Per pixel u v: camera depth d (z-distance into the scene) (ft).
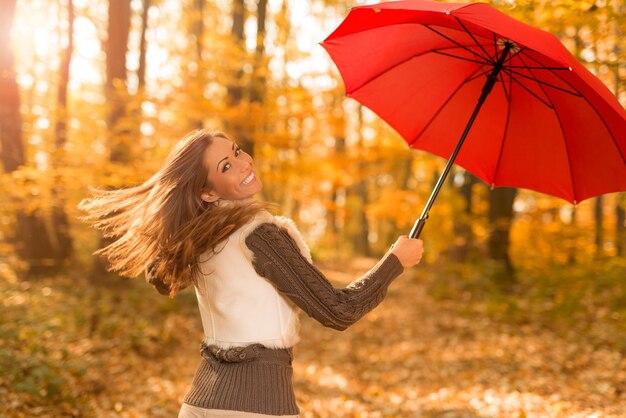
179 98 31.68
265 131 37.14
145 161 28.35
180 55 35.94
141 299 31.12
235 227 7.00
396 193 53.26
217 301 7.18
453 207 48.70
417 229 8.82
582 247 45.78
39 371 16.87
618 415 16.83
